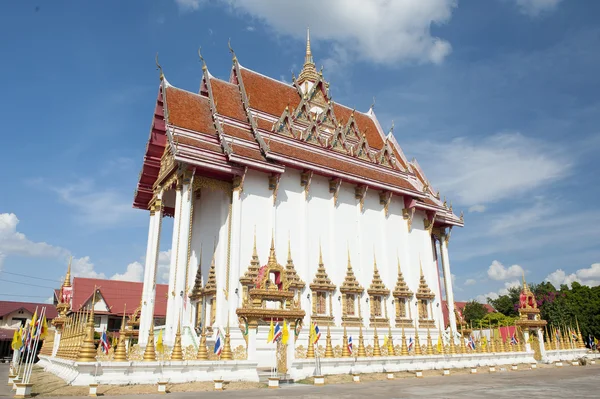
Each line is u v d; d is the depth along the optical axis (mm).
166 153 29734
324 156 31297
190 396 13148
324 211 30250
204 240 28609
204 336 17062
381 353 23078
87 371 14438
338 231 30375
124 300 49188
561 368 28391
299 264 27844
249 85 32188
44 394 13477
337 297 28797
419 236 35719
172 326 23375
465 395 13609
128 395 13391
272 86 34062
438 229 39500
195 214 30406
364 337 28953
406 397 13008
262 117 30656
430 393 14195
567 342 35625
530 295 32906
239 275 24812
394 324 31156
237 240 25016
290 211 28344
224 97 29953
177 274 23688
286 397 12859
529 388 15930
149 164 32219
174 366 15625
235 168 25562
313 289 27859
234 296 24047
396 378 20297
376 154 35625
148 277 28797
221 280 25188
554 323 50812
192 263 29391
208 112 28969
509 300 68125
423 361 23312
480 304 69812
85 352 14680
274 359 23438
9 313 52375
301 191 29172
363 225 31797
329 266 29250
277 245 27062
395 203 34594
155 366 15297
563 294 56625
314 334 20891
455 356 25125
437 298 34719
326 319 27891
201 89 31688
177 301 23156
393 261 32938
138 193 34344
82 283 49188
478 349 28000
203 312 27125
